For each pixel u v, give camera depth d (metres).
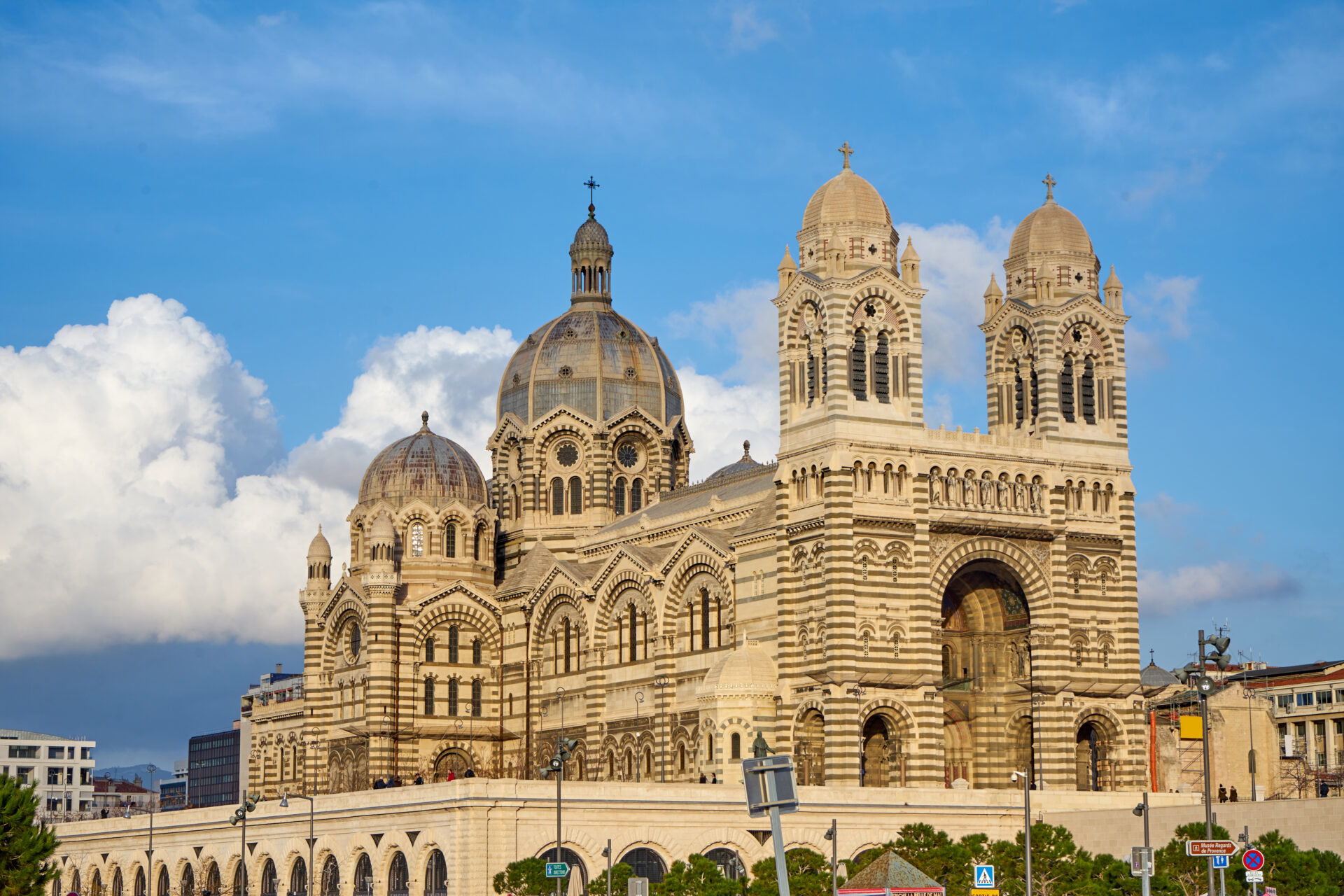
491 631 185.12
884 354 150.50
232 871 146.50
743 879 121.81
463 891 119.94
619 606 167.75
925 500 147.50
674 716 158.50
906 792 135.38
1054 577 153.12
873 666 143.38
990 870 105.94
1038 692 151.62
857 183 153.88
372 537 182.88
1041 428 157.12
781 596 147.50
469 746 182.38
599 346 194.88
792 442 150.00
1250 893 106.94
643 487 193.62
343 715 186.88
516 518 193.62
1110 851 132.25
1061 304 159.38
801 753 144.62
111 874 162.38
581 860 124.69
